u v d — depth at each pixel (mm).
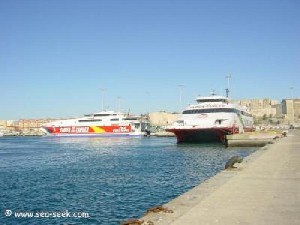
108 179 42656
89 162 66562
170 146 108688
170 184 37531
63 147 122812
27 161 71625
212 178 23141
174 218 13484
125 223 12750
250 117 139500
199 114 100250
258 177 23516
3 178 46062
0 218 25188
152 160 66375
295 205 15617
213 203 15977
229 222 12953
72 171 52531
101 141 162125
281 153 41406
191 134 101375
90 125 192500
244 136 88312
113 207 27516
